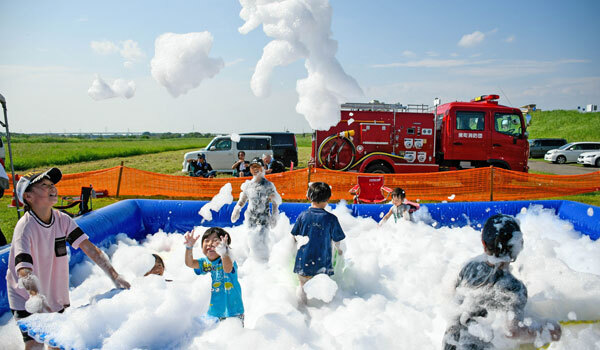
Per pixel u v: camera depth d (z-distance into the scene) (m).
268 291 4.24
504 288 2.24
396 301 4.01
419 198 10.23
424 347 3.05
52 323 2.75
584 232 6.39
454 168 11.81
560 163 26.14
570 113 58.34
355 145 11.55
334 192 10.27
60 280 3.03
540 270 3.37
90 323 2.91
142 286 3.46
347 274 4.41
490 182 10.30
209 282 3.74
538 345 2.34
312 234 4.01
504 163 11.62
